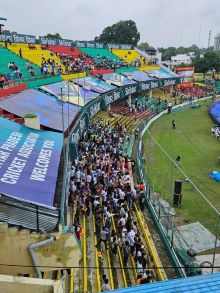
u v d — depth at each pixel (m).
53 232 11.78
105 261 18.08
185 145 44.44
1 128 21.25
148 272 16.08
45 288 8.47
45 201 14.37
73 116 32.91
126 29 132.62
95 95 46.59
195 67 118.00
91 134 38.56
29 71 46.00
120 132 43.62
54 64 53.62
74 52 70.62
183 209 25.80
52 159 19.33
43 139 22.23
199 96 83.75
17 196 13.95
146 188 27.62
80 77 52.38
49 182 16.36
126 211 21.97
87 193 23.28
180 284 8.90
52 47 66.25
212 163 37.56
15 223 12.02
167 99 75.81
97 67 63.72
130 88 62.03
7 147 18.77
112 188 24.53
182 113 66.00
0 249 11.63
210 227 23.30
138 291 8.72
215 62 116.50
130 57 86.25
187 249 19.89
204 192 29.33
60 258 12.00
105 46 82.62
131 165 32.62
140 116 57.47
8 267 11.84
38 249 11.74
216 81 100.31
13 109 28.19
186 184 30.89
